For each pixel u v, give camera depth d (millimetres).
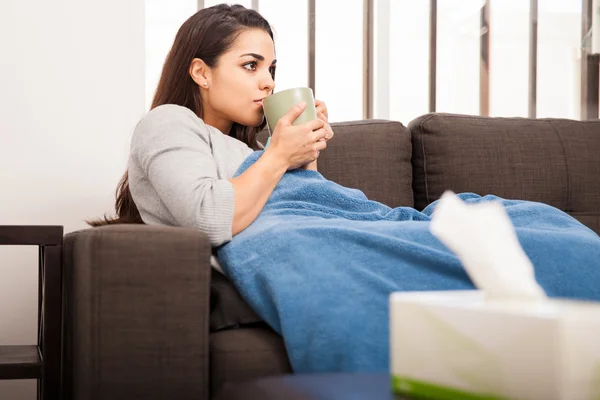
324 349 962
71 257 1196
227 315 1110
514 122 1931
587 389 468
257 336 1062
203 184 1155
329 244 1054
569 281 1027
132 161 1338
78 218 1938
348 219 1259
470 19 3240
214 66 1452
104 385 983
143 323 990
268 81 1452
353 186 1743
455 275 1027
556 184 1877
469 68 3264
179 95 1493
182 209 1145
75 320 1112
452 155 1822
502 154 1853
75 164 1941
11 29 1894
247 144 1602
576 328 471
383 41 2969
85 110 1954
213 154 1336
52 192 1920
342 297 989
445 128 1841
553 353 470
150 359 989
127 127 1992
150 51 2615
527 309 508
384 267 1032
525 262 591
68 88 1939
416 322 567
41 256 1576
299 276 1027
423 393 559
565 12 3314
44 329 1251
